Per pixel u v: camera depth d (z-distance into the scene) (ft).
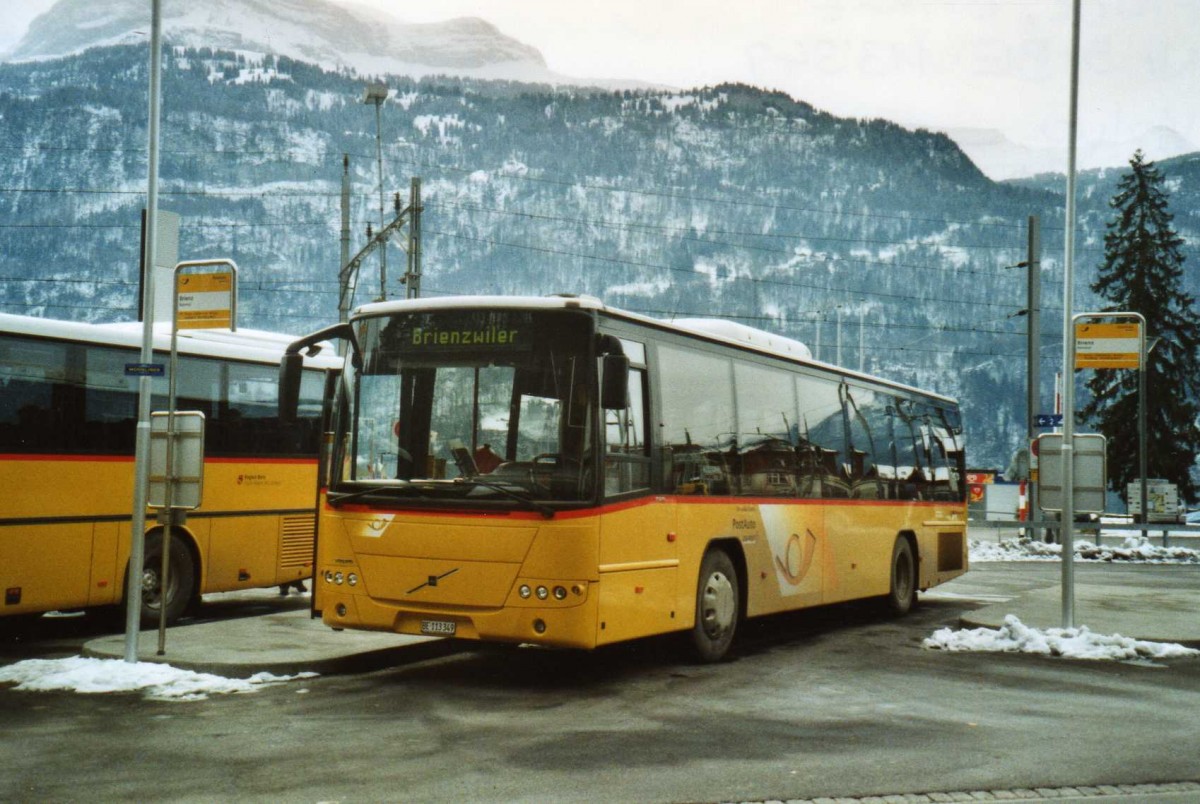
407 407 35.32
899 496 59.11
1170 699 34.27
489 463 34.17
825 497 50.49
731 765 25.21
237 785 23.35
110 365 46.88
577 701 32.89
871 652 44.27
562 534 33.17
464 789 23.08
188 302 37.09
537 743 27.25
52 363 44.52
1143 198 207.62
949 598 69.51
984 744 27.68
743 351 44.50
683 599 38.65
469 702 32.55
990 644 45.01
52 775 24.12
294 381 35.70
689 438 39.60
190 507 36.76
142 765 24.98
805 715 31.04
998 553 117.80
